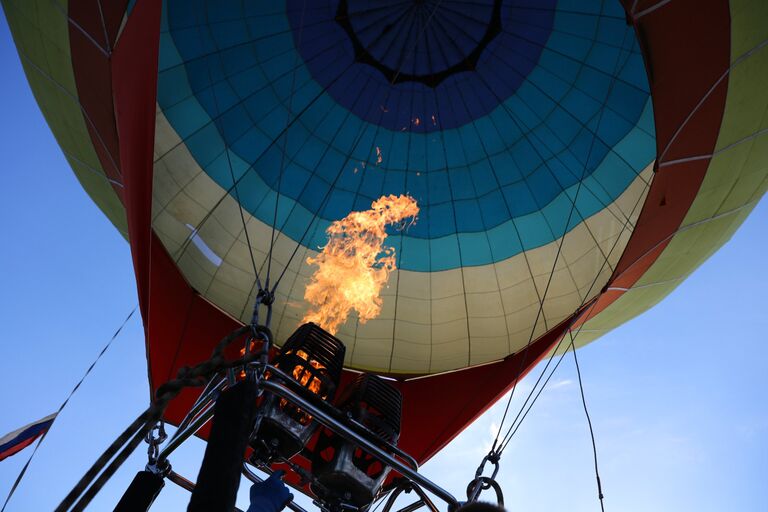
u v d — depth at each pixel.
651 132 10.11
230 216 10.77
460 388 10.59
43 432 7.58
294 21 10.75
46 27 7.51
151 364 9.12
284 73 11.04
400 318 11.18
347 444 4.59
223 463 2.90
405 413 10.56
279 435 4.61
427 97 11.54
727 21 7.22
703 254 9.91
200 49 10.34
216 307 10.39
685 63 7.44
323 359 4.97
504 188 11.28
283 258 11.02
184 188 10.45
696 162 8.12
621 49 10.09
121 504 4.03
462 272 11.20
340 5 10.81
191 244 10.41
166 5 9.81
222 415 3.05
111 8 6.83
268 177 11.07
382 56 11.27
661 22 7.16
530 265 10.97
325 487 4.63
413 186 11.54
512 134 11.27
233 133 10.85
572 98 10.76
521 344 10.62
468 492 4.51
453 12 10.89
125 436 2.89
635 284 9.79
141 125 6.90
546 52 10.76
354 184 11.51
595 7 10.07
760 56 7.55
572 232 10.77
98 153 8.70
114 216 9.89
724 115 7.89
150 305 9.33
